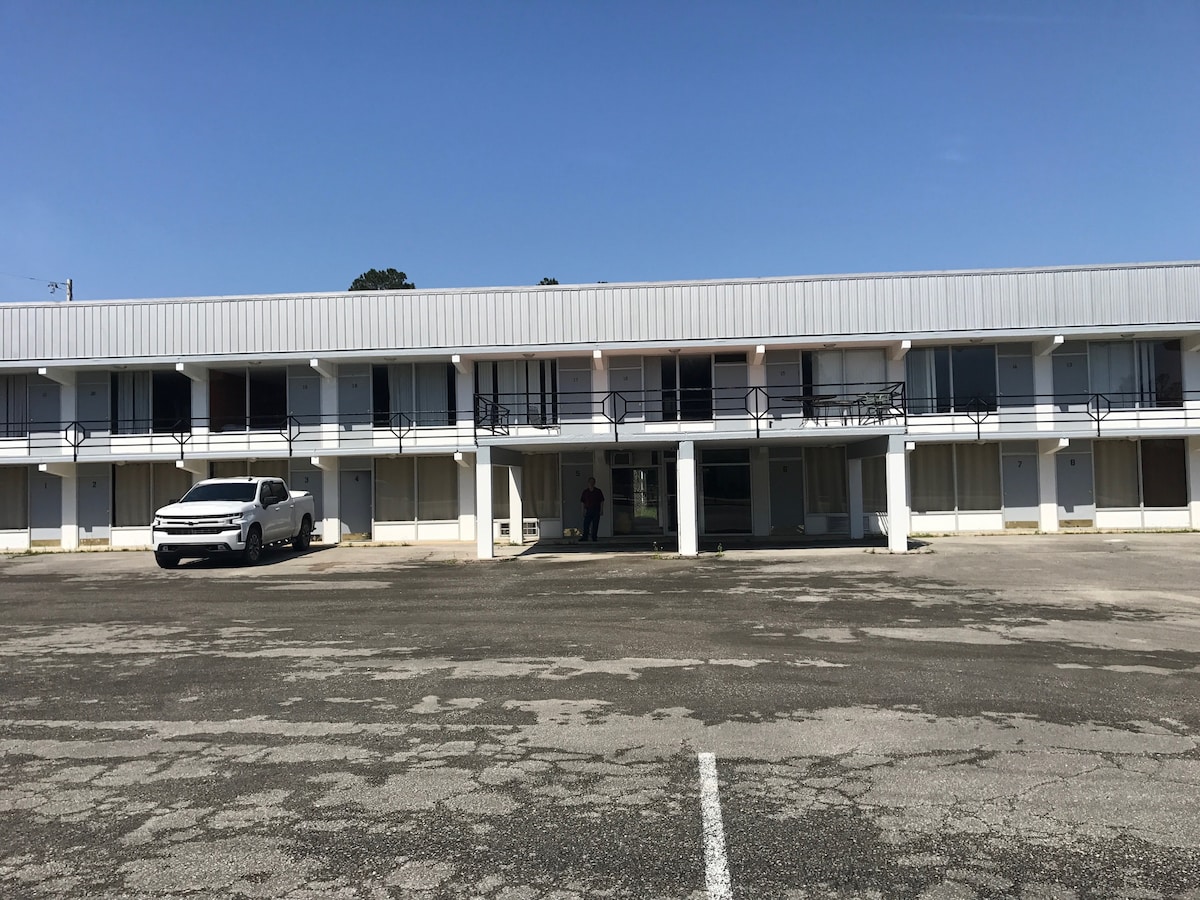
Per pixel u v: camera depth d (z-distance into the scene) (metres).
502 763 5.63
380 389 24.92
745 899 3.84
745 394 23.70
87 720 6.82
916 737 6.04
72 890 4.00
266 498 20.12
